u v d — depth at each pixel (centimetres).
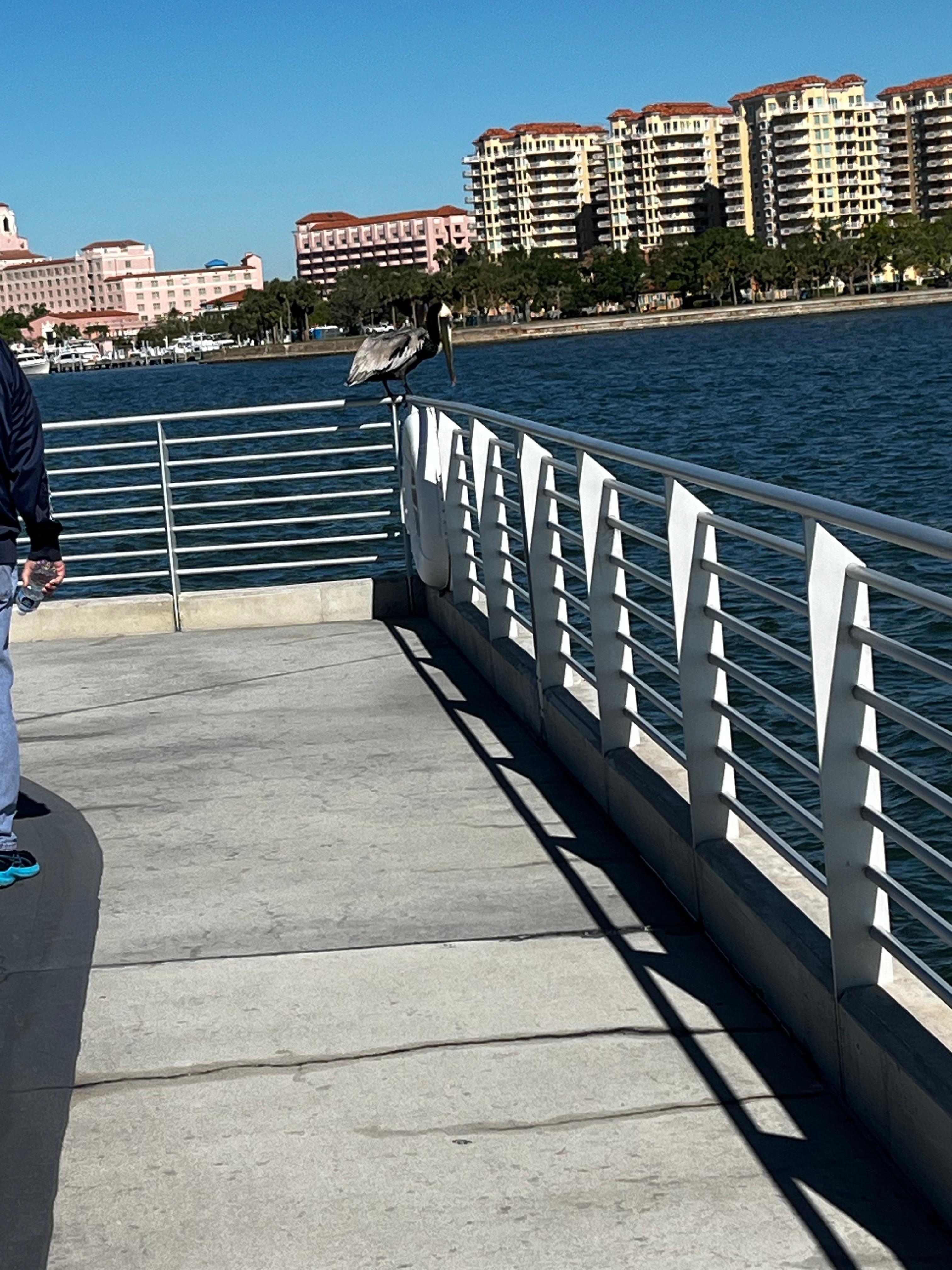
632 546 2064
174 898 489
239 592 945
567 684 634
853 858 336
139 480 3488
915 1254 285
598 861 504
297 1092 358
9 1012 406
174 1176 325
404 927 455
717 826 446
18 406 471
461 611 820
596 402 6347
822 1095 346
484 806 566
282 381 11888
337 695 751
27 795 611
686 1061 365
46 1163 330
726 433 4431
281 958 436
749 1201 305
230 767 636
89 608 939
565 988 408
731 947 418
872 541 1902
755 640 388
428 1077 363
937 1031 317
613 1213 304
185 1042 387
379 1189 316
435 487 852
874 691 324
